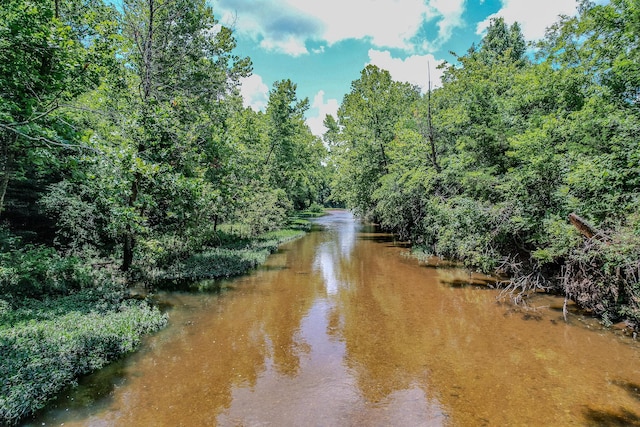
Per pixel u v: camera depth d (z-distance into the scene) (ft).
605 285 28.91
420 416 16.94
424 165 59.93
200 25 48.55
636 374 20.85
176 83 45.47
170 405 17.71
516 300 34.50
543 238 32.01
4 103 22.44
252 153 67.36
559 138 33.47
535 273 37.68
